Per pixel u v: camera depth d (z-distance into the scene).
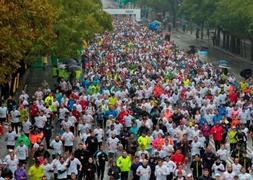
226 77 114.31
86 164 55.81
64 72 109.00
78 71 112.00
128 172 57.00
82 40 110.12
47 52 100.50
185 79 103.12
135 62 132.62
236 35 178.75
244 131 68.06
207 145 68.94
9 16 66.00
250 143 77.19
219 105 82.69
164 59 140.50
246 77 137.88
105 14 162.62
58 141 59.66
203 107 75.75
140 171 54.19
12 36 67.69
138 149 60.47
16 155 56.44
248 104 80.50
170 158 57.50
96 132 63.19
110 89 88.56
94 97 80.06
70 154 56.59
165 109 74.12
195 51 191.00
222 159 59.41
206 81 102.50
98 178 58.88
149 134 63.03
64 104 73.56
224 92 90.25
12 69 71.06
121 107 73.06
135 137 63.44
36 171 52.84
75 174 51.44
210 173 55.16
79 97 79.19
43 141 68.88
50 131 68.81
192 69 123.19
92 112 73.50
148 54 151.62
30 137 62.53
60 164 53.94
